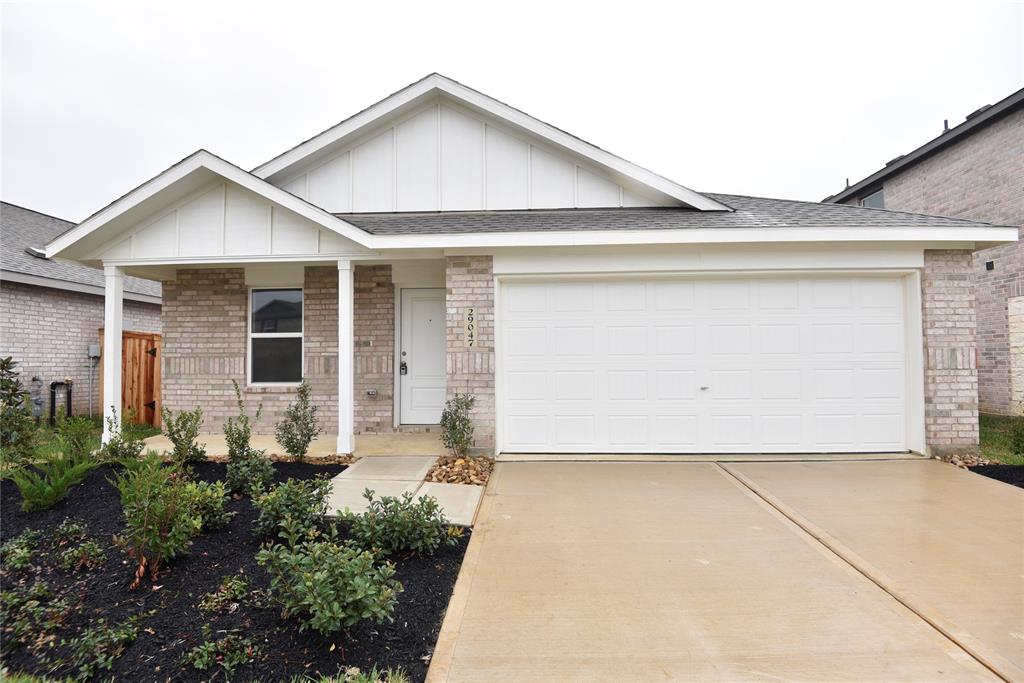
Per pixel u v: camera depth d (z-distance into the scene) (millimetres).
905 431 6586
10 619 2852
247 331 8203
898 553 3703
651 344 6715
